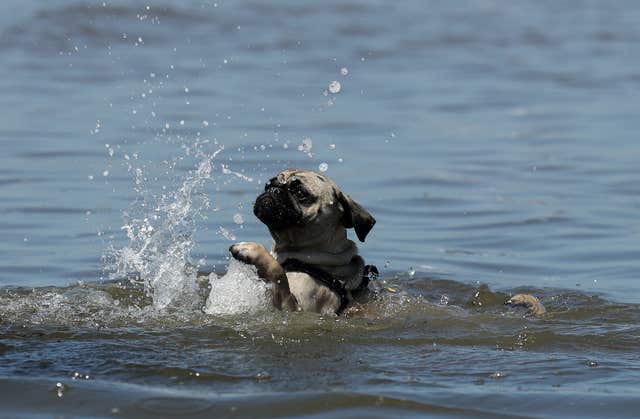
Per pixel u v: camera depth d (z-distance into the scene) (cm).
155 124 2242
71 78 2797
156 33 3431
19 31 3300
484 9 4378
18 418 722
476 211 1667
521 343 939
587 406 764
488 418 738
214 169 1834
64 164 1866
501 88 2952
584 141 2269
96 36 3331
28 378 797
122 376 808
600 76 3147
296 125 2316
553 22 4169
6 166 1850
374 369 842
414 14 4138
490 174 1945
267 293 995
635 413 751
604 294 1210
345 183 1822
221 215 1543
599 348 932
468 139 2278
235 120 2322
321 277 1041
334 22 3850
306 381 803
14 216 1530
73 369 822
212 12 3762
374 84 2936
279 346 902
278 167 1875
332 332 948
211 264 1306
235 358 862
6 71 2862
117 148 1997
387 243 1473
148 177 1758
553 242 1490
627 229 1559
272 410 740
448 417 738
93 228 1458
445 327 988
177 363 842
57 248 1374
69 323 977
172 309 1047
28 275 1253
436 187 1823
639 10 4484
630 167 2011
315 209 1038
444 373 838
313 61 3209
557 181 1895
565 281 1289
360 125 2372
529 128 2419
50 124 2230
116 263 1302
